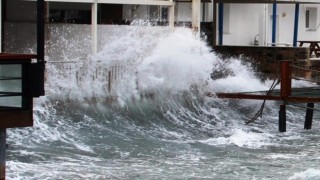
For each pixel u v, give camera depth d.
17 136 23.58
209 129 27.86
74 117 26.16
